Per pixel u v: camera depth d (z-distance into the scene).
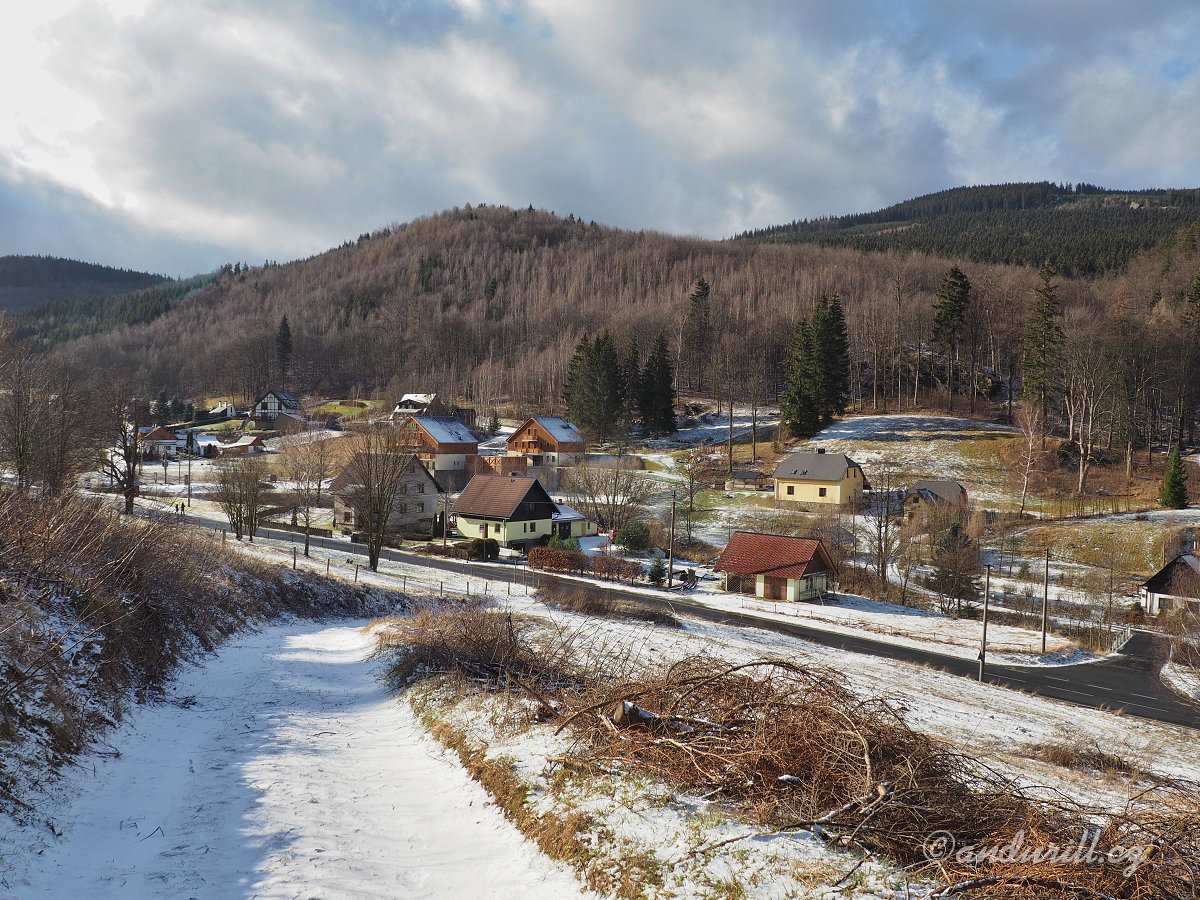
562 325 154.25
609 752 8.62
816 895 5.67
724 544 55.16
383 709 12.94
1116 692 28.48
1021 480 66.69
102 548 15.73
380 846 7.32
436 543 52.25
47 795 7.38
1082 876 5.63
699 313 118.75
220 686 13.84
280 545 43.88
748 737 8.16
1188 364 72.50
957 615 41.19
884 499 62.50
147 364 171.75
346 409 135.00
